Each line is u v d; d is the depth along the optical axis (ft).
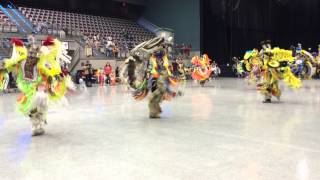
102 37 91.66
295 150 16.57
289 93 46.09
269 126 22.68
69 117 27.53
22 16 82.74
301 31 109.91
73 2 103.30
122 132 21.44
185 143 18.35
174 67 58.54
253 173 13.30
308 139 18.83
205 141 18.74
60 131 21.95
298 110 29.94
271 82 35.42
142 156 15.97
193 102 36.94
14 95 48.78
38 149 17.47
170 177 13.06
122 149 17.29
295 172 13.35
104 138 19.80
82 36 83.56
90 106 34.32
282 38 113.91
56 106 22.18
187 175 13.25
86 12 107.45
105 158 15.71
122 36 97.76
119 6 113.29
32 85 20.61
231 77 97.76
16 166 14.70
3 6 87.61
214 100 38.63
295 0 109.50
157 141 18.89
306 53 51.29
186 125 23.56
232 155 15.90
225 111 29.89
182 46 100.07
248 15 109.29
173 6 108.17
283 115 27.20
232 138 19.34
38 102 20.48
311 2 106.93
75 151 17.02
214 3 103.50
